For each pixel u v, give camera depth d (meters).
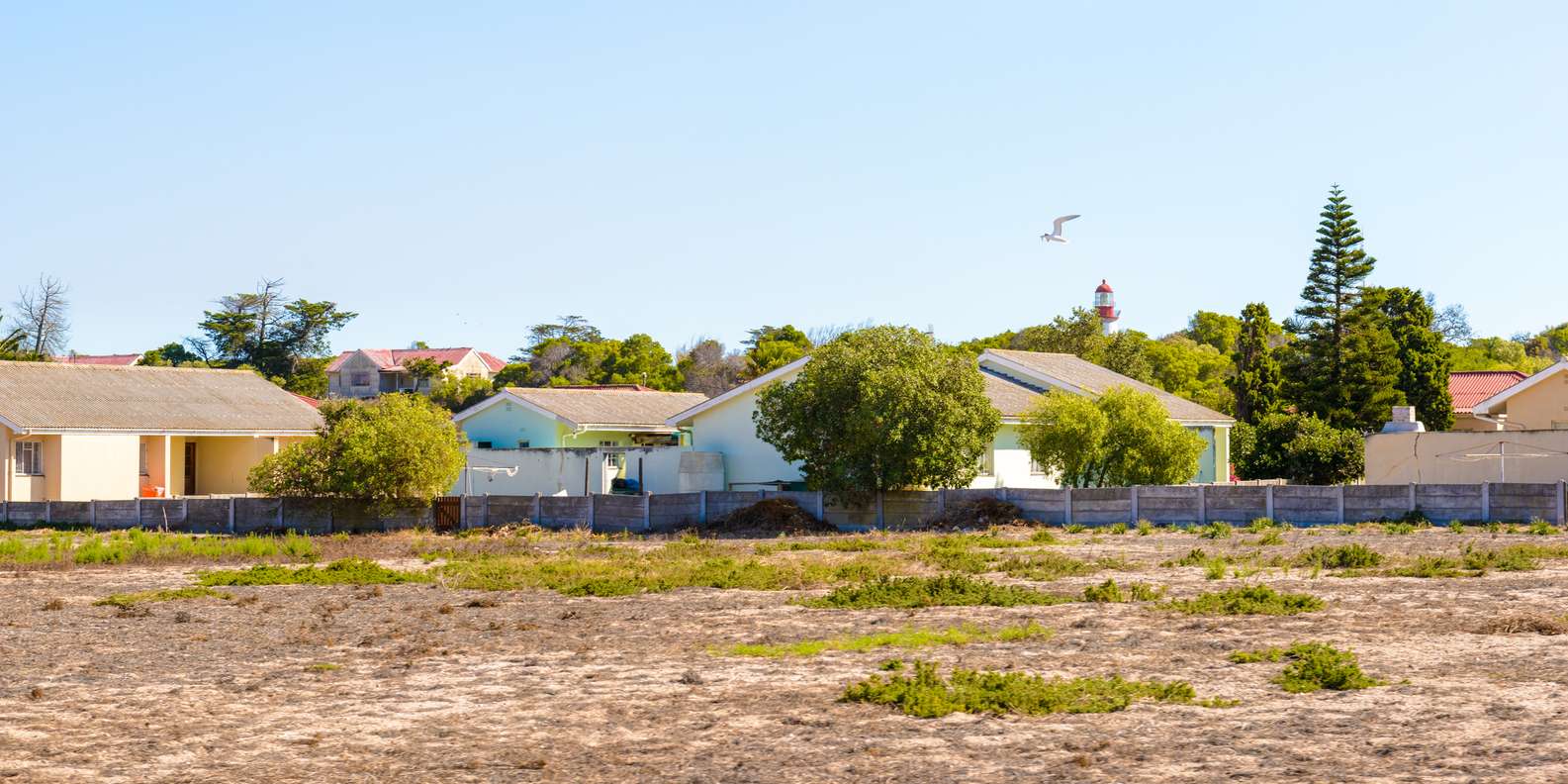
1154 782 9.46
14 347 89.44
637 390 55.69
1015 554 26.45
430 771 10.17
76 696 13.32
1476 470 37.66
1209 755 10.12
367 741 11.16
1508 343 108.69
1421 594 18.77
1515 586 19.33
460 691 13.27
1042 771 9.80
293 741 11.19
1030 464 43.34
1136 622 16.92
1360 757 9.97
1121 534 31.56
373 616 19.17
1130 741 10.59
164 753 10.84
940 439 35.03
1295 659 13.87
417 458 37.06
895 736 10.93
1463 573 20.95
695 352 100.38
